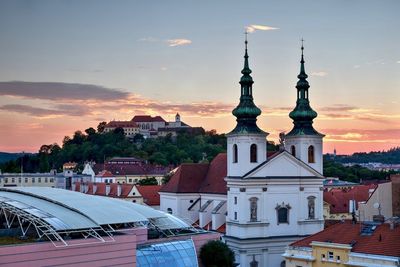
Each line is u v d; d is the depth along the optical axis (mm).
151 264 98812
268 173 137125
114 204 107688
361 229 102125
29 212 91500
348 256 96812
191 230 115312
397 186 156875
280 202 138375
